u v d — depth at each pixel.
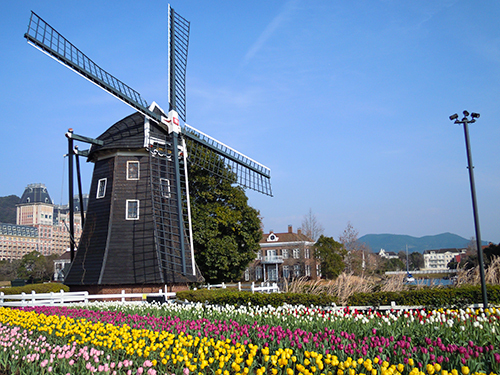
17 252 139.62
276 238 68.25
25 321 12.88
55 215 171.38
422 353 6.98
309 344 8.12
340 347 7.75
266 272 67.38
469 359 6.57
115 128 23.75
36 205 165.50
